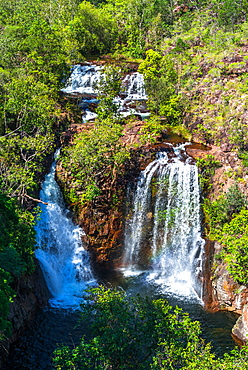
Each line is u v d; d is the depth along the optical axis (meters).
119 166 31.30
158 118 38.56
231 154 32.12
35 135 30.44
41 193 29.98
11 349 20.69
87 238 30.67
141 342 16.00
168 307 17.19
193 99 42.25
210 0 78.12
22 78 33.81
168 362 15.28
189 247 30.05
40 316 23.62
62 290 27.55
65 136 33.41
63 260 29.55
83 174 30.97
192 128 38.97
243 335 21.86
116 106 39.00
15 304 21.94
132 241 31.45
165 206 31.31
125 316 16.44
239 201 28.28
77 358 16.05
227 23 65.69
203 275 27.72
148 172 31.59
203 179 30.64
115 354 15.66
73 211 30.91
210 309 25.20
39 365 19.64
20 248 21.97
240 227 25.67
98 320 16.30
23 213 23.55
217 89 41.12
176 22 74.38
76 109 39.00
